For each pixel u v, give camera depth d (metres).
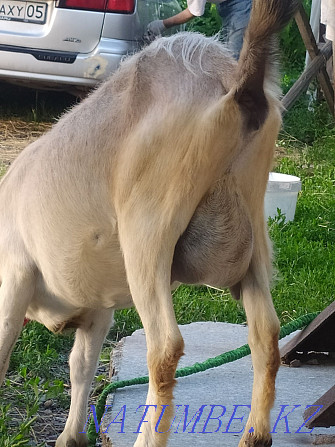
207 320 3.45
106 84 2.20
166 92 2.00
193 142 1.95
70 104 6.54
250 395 2.60
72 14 5.49
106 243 2.15
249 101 1.95
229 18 4.66
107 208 2.11
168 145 1.97
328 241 4.43
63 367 3.15
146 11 5.69
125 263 2.06
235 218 2.02
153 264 1.99
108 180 2.09
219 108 1.92
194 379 2.72
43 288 2.39
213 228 2.01
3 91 6.52
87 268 2.21
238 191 2.02
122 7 5.50
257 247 2.12
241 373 2.78
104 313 2.48
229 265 2.05
